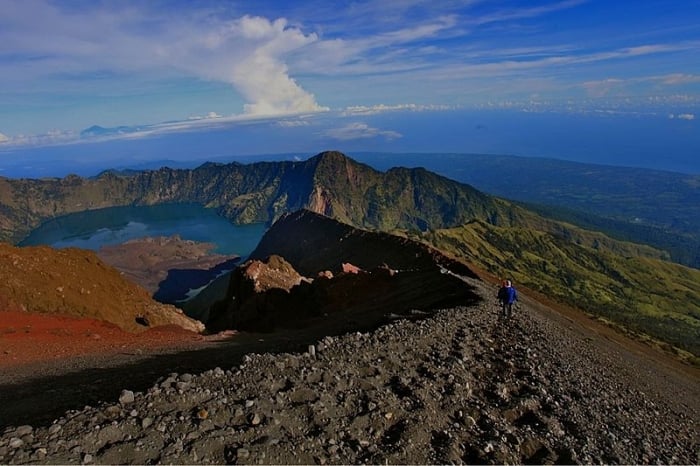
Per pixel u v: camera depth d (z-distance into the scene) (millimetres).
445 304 35594
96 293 45531
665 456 11914
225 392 9508
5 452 6500
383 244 113562
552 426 11594
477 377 14672
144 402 8531
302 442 8305
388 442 9125
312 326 40844
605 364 26969
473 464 9016
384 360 13828
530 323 30641
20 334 28656
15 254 41594
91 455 6758
